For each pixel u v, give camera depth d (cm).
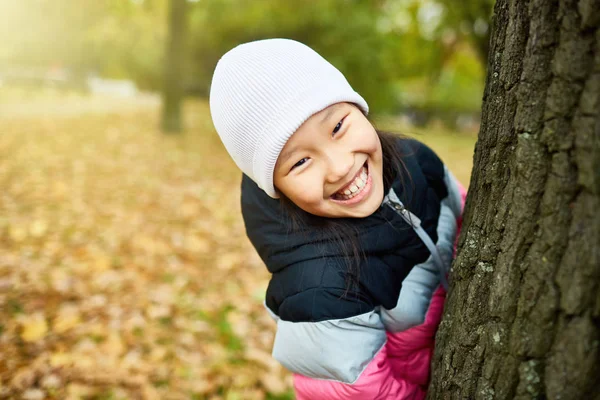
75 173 607
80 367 251
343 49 911
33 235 408
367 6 979
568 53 81
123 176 616
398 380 130
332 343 117
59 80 1680
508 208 95
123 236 426
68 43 1639
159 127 907
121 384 244
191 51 1291
